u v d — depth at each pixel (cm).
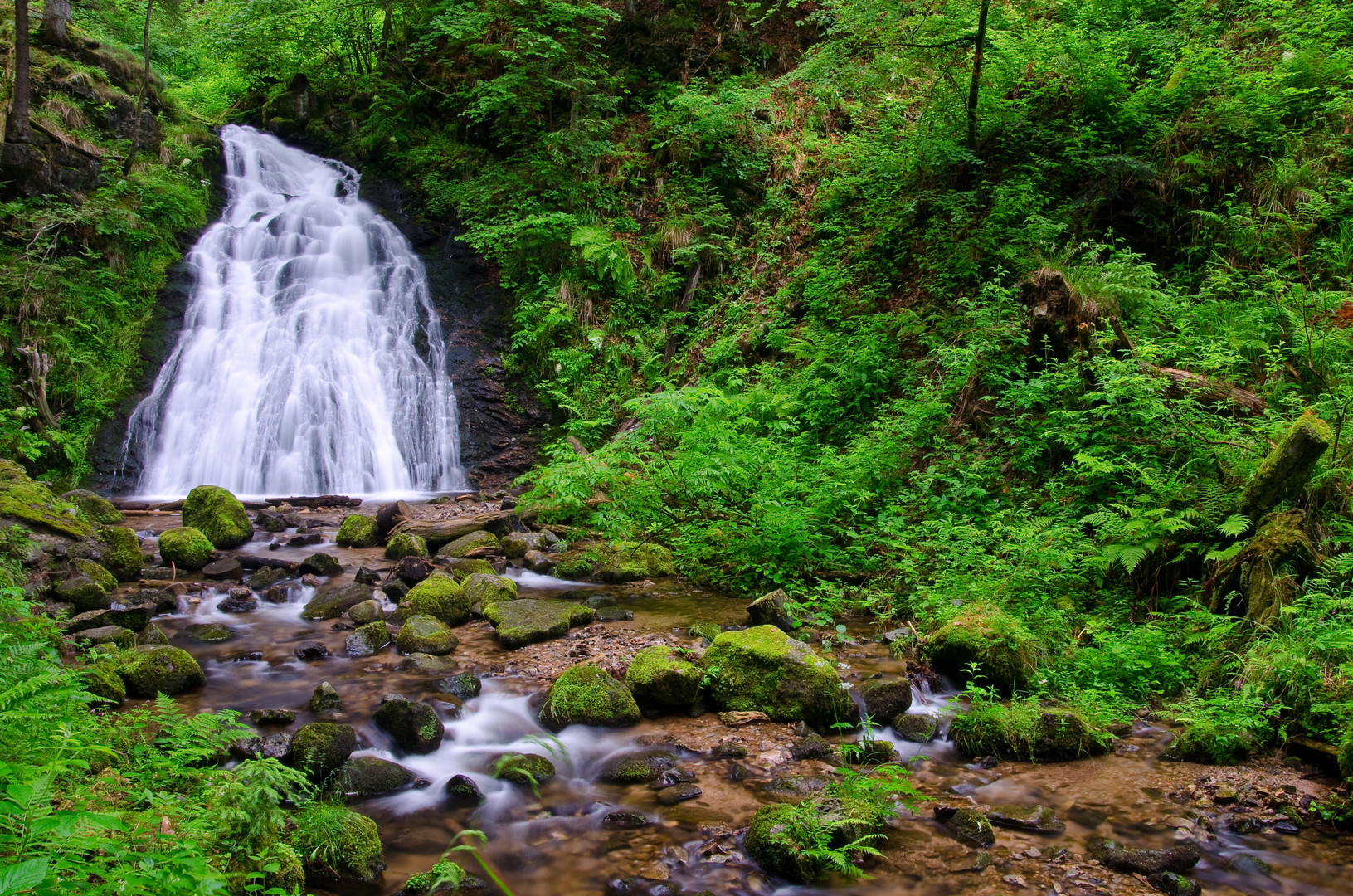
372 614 764
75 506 966
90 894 229
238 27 2147
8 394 1272
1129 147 1221
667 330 1534
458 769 499
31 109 1591
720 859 405
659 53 1886
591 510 1109
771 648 590
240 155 1984
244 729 484
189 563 928
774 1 1905
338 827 395
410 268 1745
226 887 296
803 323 1352
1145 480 737
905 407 997
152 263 1569
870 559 869
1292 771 488
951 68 1315
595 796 470
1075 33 1318
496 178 1761
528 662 666
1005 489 887
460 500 1351
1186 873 394
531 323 1602
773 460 995
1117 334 898
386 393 1520
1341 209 1043
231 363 1478
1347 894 379
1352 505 645
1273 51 1284
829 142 1670
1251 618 605
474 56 1995
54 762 290
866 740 519
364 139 2073
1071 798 468
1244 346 882
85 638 628
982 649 610
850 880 389
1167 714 570
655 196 1703
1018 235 1125
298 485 1402
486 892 376
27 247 1408
